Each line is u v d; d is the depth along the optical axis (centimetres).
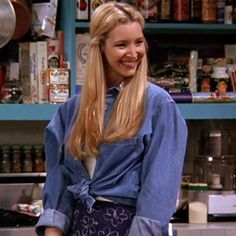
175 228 689
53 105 721
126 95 457
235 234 699
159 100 455
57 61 741
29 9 744
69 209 489
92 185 459
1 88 738
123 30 446
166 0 782
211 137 812
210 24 786
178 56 835
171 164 441
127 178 448
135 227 431
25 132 828
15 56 801
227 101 773
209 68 803
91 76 464
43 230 496
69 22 737
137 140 445
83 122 463
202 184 750
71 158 474
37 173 777
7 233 672
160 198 431
